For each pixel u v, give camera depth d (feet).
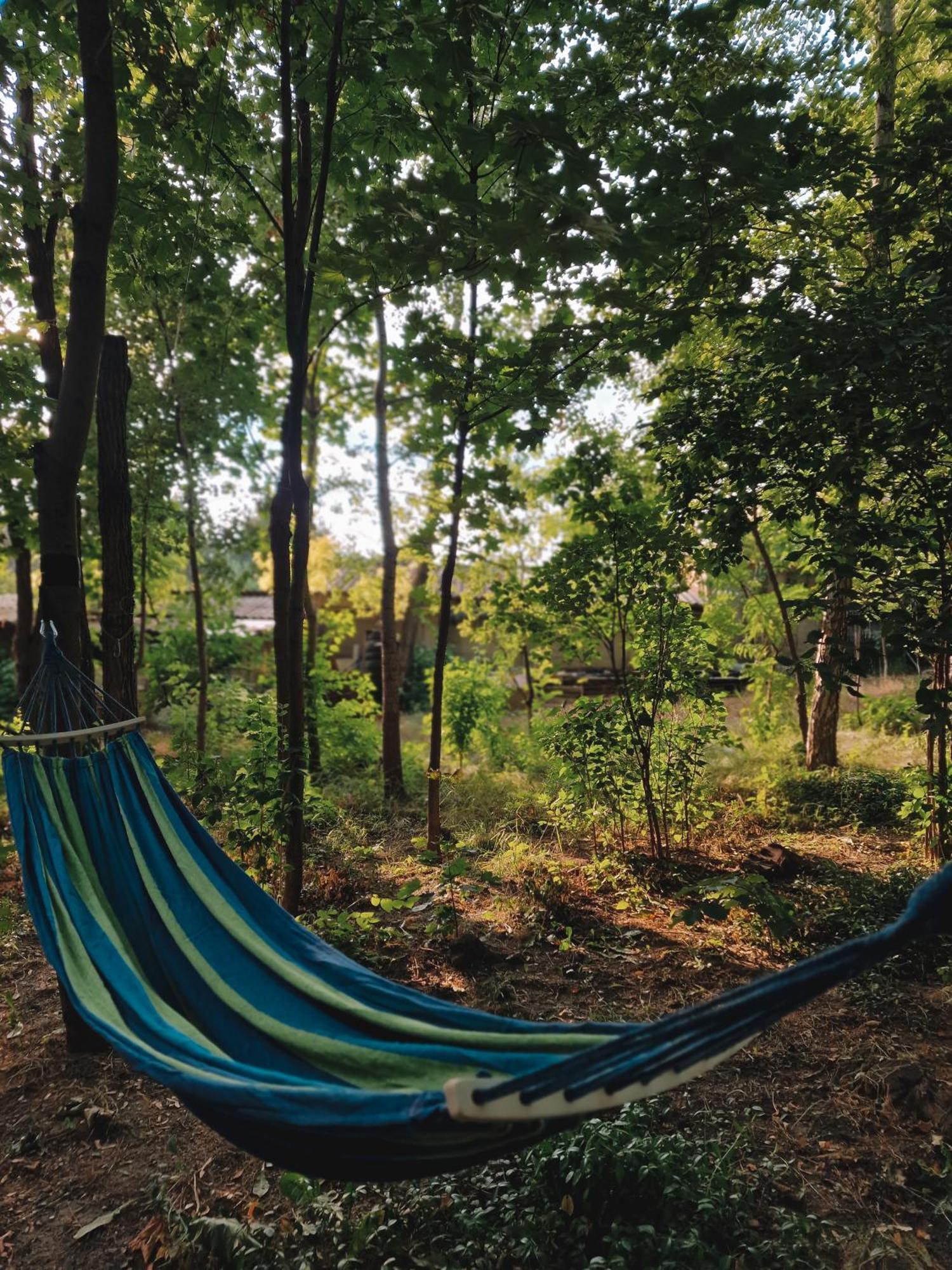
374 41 15.05
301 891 19.19
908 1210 9.62
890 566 16.20
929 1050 12.70
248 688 40.63
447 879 17.71
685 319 15.66
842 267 19.45
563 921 18.62
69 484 13.42
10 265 17.44
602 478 22.68
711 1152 10.37
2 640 63.16
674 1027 5.78
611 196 11.46
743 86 12.82
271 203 23.89
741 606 39.01
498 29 15.44
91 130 12.34
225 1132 7.74
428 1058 7.61
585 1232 9.07
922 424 14.19
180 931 9.87
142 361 32.14
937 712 15.57
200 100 16.43
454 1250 9.03
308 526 17.99
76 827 10.55
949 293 14.57
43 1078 13.17
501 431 24.89
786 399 15.74
